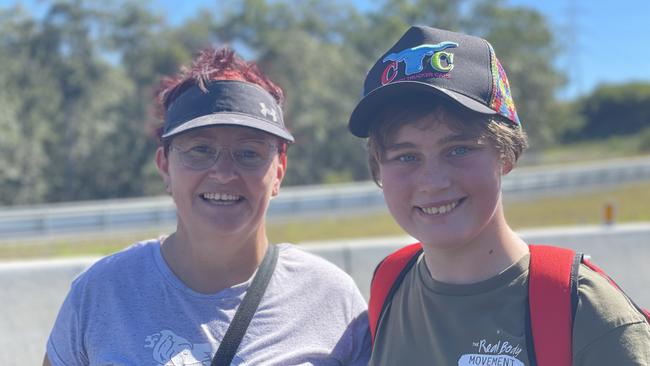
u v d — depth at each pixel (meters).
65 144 43.47
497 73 2.15
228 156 2.54
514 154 2.18
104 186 43.75
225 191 2.54
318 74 49.03
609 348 1.85
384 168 2.24
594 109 71.31
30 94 42.88
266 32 49.03
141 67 45.31
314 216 22.11
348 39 57.62
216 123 2.45
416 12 57.28
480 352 2.06
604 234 6.71
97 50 44.94
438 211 2.16
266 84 2.68
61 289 5.58
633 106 69.50
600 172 32.91
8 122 39.81
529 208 22.69
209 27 50.12
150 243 2.72
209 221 2.54
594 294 1.93
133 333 2.51
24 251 14.58
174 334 2.51
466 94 2.08
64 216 19.95
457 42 2.16
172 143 2.58
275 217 21.98
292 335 2.59
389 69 2.21
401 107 2.12
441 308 2.18
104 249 14.37
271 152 2.61
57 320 2.63
